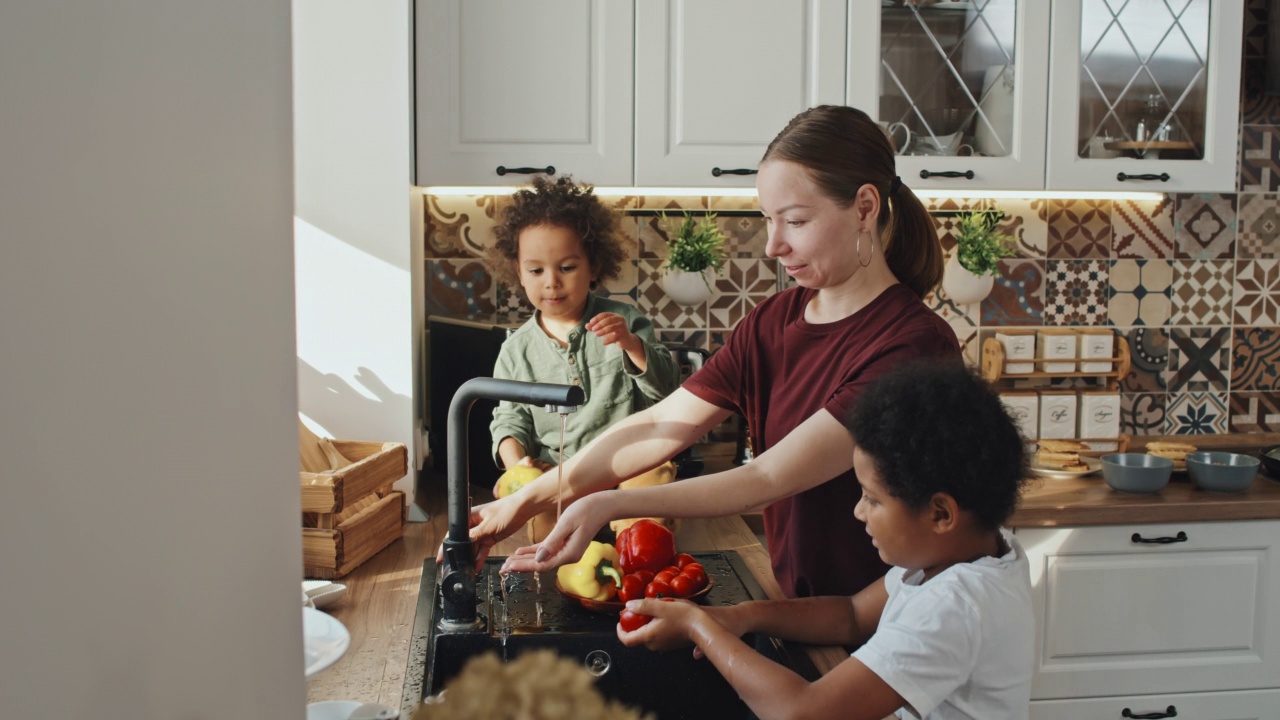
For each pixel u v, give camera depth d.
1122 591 2.04
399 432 1.87
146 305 0.22
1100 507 2.00
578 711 0.32
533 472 1.50
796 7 2.12
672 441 1.40
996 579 0.99
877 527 1.03
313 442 1.60
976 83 2.20
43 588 0.18
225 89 0.27
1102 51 2.22
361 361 1.87
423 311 2.34
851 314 1.26
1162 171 2.25
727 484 1.17
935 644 0.95
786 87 2.14
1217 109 2.26
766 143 2.14
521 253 1.77
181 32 0.24
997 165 2.21
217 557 0.27
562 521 1.17
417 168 2.06
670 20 2.10
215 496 0.26
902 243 1.29
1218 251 2.58
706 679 1.20
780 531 1.34
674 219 2.42
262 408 0.30
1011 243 2.54
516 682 0.33
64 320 0.19
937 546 1.01
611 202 2.40
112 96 0.21
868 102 2.16
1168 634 2.06
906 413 1.00
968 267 2.42
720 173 2.13
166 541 0.23
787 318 1.36
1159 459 2.13
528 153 2.09
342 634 0.97
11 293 0.17
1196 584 2.05
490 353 2.00
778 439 1.34
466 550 1.21
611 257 1.83
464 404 1.19
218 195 0.26
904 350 1.17
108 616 0.21
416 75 2.04
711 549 1.63
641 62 2.10
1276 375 2.61
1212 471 2.08
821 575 1.27
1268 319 2.60
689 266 2.36
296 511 0.34
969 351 2.55
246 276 0.29
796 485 1.17
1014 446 1.00
